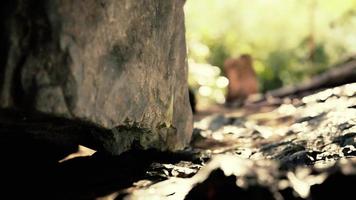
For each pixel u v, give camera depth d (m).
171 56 1.13
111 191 0.88
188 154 1.26
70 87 0.76
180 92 1.23
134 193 0.85
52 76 0.74
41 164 1.00
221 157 0.80
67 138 1.00
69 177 0.95
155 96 1.05
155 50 1.03
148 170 1.01
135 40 0.94
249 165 0.79
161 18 1.06
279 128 1.67
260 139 1.51
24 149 1.02
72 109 0.77
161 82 1.08
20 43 0.72
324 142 1.23
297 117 1.73
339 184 0.77
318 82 2.70
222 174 0.76
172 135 1.21
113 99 0.88
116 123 0.90
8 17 0.72
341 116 1.43
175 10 1.14
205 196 0.76
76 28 0.77
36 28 0.73
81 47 0.77
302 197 0.74
